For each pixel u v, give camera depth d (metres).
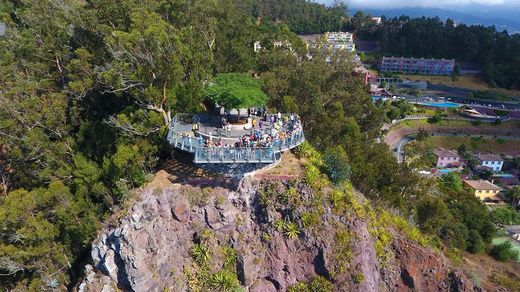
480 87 172.88
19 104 38.81
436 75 185.00
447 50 196.62
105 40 37.50
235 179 34.34
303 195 34.00
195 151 31.17
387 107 125.50
